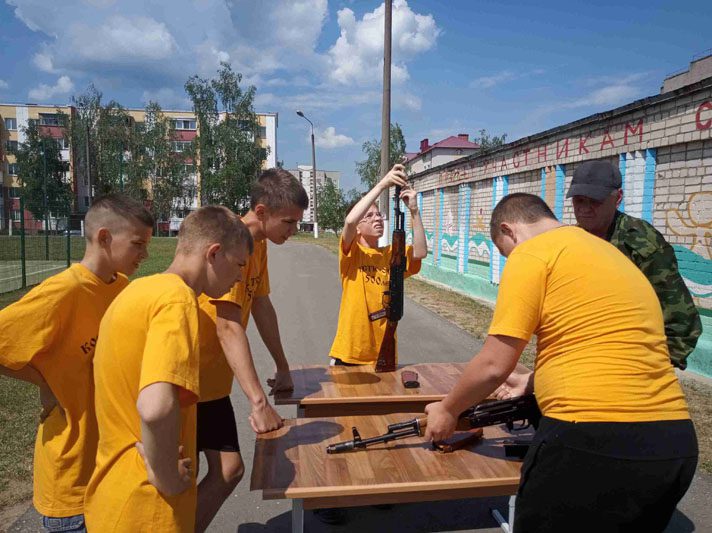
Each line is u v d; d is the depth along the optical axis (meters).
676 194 5.81
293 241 34.66
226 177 42.66
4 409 4.38
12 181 53.91
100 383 1.68
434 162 41.00
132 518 1.59
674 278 2.65
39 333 1.90
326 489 1.92
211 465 2.27
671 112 5.77
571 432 1.68
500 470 2.11
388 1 13.30
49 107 55.12
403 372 3.00
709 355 5.36
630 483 1.64
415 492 2.08
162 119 47.09
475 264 11.63
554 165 8.23
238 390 5.14
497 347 1.81
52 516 1.97
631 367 1.69
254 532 2.93
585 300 1.75
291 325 8.27
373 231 3.51
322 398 2.68
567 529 1.75
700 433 3.96
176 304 1.61
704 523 2.96
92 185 46.69
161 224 47.22
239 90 44.53
